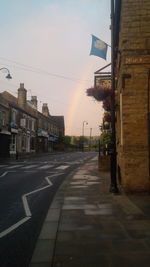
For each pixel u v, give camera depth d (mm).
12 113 40094
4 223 6836
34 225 6648
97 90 12328
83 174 18062
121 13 10945
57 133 78188
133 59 10273
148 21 10336
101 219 6895
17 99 47438
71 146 93625
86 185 12961
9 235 5926
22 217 7395
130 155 10125
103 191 11086
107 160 19703
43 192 11398
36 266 4301
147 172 10031
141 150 10102
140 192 10016
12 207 8609
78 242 5281
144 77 10250
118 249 4902
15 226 6566
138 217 7004
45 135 60469
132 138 10164
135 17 10367
